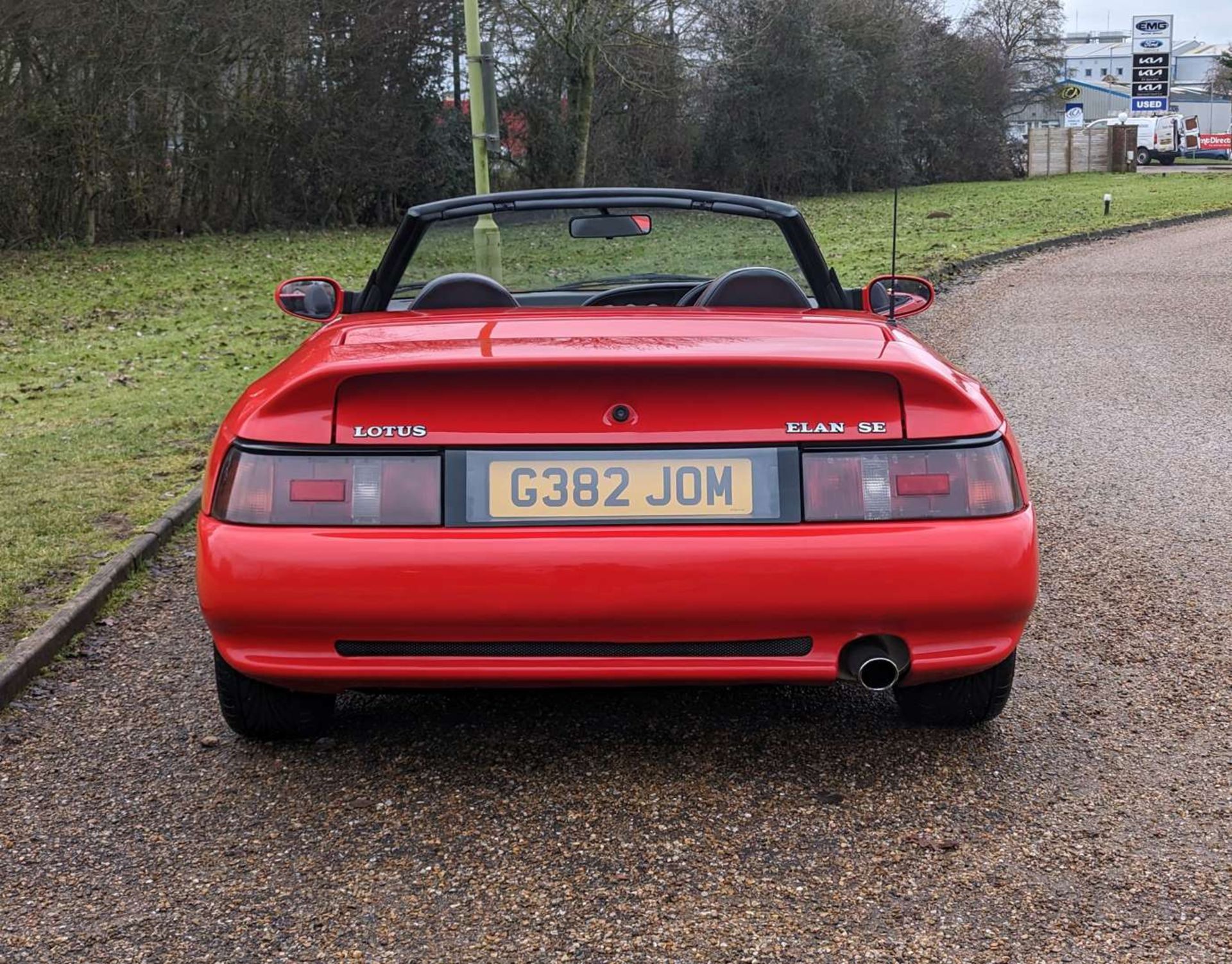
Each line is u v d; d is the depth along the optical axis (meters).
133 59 26.27
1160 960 2.45
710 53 39.31
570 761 3.41
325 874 2.82
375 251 26.55
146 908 2.69
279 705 3.37
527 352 2.93
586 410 2.93
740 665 2.98
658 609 2.87
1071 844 2.93
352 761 3.42
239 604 2.90
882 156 48.47
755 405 2.94
